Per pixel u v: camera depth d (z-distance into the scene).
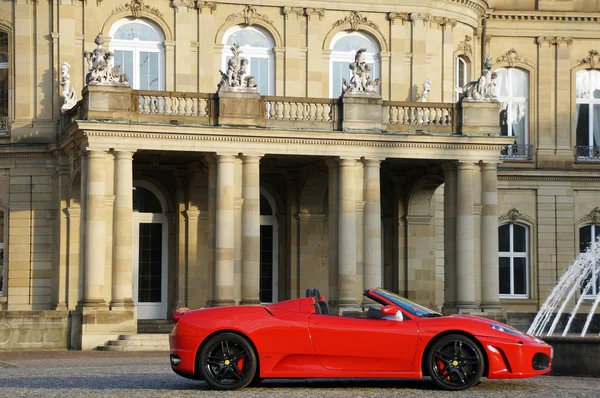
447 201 50.00
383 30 54.47
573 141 63.06
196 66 52.56
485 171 49.84
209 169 47.59
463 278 49.09
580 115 63.19
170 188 53.38
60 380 25.58
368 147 48.41
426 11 54.78
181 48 52.41
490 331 22.19
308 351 22.11
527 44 63.12
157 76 52.47
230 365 22.16
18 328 43.50
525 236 62.66
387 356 22.11
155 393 21.72
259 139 47.16
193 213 52.91
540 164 62.56
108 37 51.75
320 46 53.81
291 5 53.59
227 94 47.00
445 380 22.11
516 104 63.25
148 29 52.50
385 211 55.44
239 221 47.19
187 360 22.19
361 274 48.41
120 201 45.25
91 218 45.00
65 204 50.59
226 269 46.50
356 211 48.41
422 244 54.69
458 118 49.78
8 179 51.97
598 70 63.50
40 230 51.66
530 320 49.44
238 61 47.50
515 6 62.84
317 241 54.38
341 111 48.41
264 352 22.11
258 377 22.98
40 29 51.66
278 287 54.91
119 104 45.66
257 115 47.31
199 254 53.00
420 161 50.25
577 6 63.28
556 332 45.34
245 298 46.91
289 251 54.28
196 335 22.16
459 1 56.03
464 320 22.33
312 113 48.38
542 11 62.50
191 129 46.16
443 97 55.19
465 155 49.44
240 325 22.16
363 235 48.47
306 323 22.22
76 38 51.59
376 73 54.53
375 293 23.25
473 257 49.25
